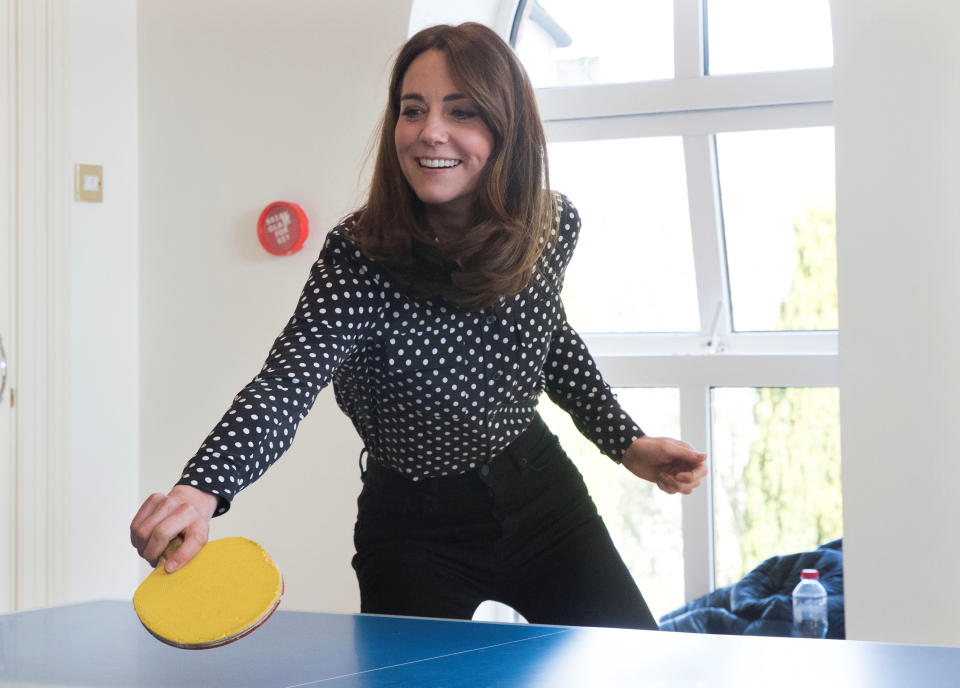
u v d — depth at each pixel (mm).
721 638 1298
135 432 3373
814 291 3207
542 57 3367
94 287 3285
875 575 2602
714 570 3246
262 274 3242
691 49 3160
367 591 1792
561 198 1798
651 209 3295
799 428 3145
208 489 1208
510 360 1692
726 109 3148
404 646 1271
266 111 3240
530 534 1796
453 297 1559
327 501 3170
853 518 2621
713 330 3252
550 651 1226
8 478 3197
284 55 3221
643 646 1251
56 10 3225
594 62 3314
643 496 3297
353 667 1159
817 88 3039
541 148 1617
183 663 1196
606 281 3369
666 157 3248
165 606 1104
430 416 1666
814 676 1088
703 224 3223
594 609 1801
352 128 3148
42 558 3201
